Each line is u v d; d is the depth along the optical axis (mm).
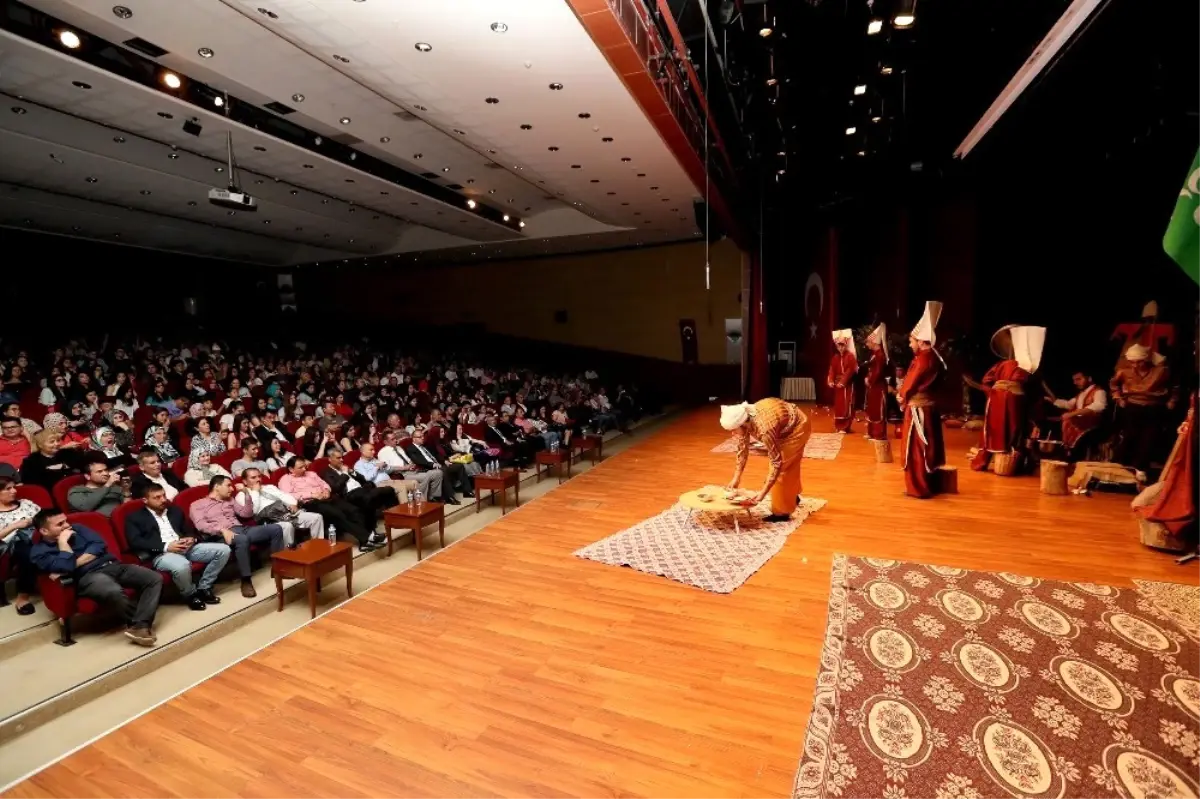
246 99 8430
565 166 10008
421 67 6293
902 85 7641
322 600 4707
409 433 7957
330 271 21141
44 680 3461
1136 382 6574
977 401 10820
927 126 9508
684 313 17016
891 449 8367
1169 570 4238
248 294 20250
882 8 5613
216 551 4504
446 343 20000
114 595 3822
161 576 4012
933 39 6410
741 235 12398
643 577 4625
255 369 12867
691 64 6668
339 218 14930
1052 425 7992
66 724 3184
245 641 4094
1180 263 2643
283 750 2838
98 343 14062
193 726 3035
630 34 4992
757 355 14125
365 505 6023
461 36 5645
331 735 2932
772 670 3318
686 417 13812
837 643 3492
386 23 5434
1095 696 2889
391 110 8297
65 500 4992
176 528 4645
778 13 6020
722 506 5164
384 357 17266
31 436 6586
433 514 5539
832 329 13727
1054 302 9258
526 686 3275
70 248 14688
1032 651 3287
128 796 2582
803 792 2434
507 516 6352
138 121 8430
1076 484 6359
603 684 3262
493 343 19359
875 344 9273
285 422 8430
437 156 10625
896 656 3316
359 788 2580
